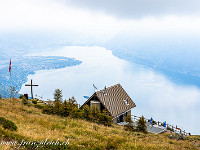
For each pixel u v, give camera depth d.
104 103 43.53
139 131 31.97
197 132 173.12
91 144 14.73
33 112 27.66
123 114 47.25
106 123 30.92
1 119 15.16
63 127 20.16
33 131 15.81
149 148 16.94
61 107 29.34
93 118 31.11
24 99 37.12
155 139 22.92
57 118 26.05
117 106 46.03
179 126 181.88
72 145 13.68
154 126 44.66
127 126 32.75
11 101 36.09
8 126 14.71
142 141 20.09
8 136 12.76
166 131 42.22
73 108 29.78
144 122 32.31
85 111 31.61
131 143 17.02
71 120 25.64
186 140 29.72
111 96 47.50
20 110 26.38
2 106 25.48
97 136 18.17
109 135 19.55
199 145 25.16
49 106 31.20
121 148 15.33
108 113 42.50
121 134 22.59
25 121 19.48
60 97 33.59
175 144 22.52
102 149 14.48
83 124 24.09
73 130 19.47
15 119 19.25
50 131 16.95
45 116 26.33
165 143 21.28
